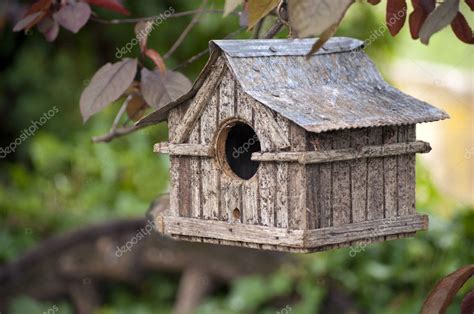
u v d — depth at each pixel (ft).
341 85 13.07
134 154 33.35
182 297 28.02
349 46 13.62
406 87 34.04
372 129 12.59
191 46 35.19
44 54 36.94
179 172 13.44
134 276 28.32
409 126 13.00
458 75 35.86
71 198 32.60
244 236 12.59
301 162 11.82
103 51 37.04
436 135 34.19
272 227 12.30
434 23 10.32
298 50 13.10
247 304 26.32
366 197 12.67
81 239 28.17
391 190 12.96
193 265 27.91
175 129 13.43
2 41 36.78
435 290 11.28
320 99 12.51
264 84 12.45
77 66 36.78
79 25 14.71
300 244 11.96
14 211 31.17
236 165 13.17
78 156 33.35
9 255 29.91
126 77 13.85
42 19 14.94
